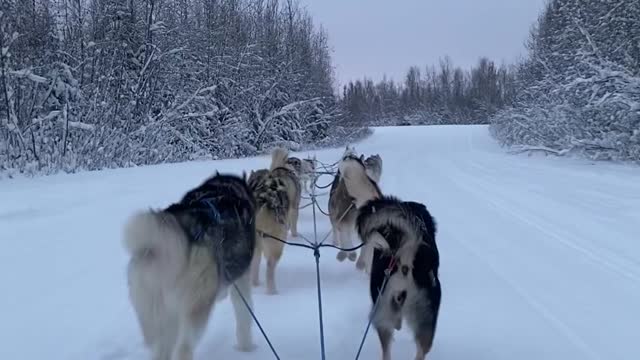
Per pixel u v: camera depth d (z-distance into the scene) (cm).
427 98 9638
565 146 2214
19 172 1491
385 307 441
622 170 1708
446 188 1565
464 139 4400
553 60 2942
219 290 441
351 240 862
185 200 483
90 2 2253
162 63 2559
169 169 1711
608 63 1903
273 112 3136
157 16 2631
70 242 781
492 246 880
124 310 554
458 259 808
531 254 827
